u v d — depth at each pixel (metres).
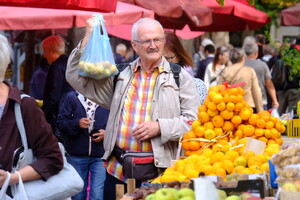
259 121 6.07
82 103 8.05
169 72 5.96
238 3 13.77
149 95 5.91
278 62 15.34
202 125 6.00
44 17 9.32
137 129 5.75
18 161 4.70
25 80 14.20
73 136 8.05
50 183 4.85
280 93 15.47
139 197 4.54
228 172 5.21
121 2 10.78
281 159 4.64
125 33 13.87
